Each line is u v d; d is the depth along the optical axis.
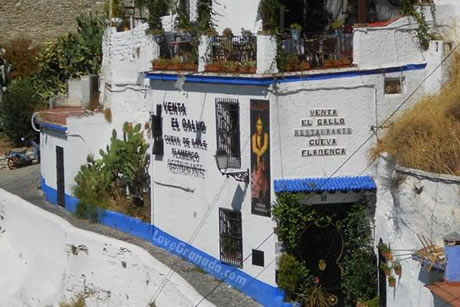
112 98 29.03
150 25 25.06
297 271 19.89
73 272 24.48
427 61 21.08
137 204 26.53
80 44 37.03
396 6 23.36
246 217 20.89
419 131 19.36
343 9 23.45
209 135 21.91
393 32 20.66
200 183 22.50
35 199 31.06
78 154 28.95
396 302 18.69
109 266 23.36
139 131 26.75
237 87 20.73
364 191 20.12
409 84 20.83
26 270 27.34
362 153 20.31
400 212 18.42
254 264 20.75
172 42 23.88
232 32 24.08
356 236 20.33
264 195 20.23
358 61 20.28
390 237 19.22
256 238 20.61
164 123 23.73
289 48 20.44
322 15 23.78
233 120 21.06
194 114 22.41
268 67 19.97
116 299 23.08
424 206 17.66
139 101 27.27
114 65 28.86
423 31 21.06
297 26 21.06
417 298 17.64
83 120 28.94
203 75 21.73
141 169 26.36
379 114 20.45
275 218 19.91
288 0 23.56
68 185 29.05
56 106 34.16
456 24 21.89
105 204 27.28
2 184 33.62
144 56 26.52
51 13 44.38
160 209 24.39
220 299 20.80
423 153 18.42
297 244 20.00
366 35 20.33
